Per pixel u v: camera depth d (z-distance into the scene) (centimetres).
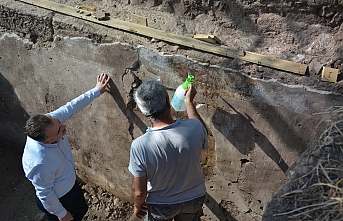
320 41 232
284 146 248
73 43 283
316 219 162
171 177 223
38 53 306
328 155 181
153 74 265
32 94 339
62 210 259
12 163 392
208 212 316
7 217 350
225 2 249
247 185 281
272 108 237
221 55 239
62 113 261
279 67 225
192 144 214
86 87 301
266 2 237
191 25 265
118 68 275
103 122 312
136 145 213
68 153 267
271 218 174
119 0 287
